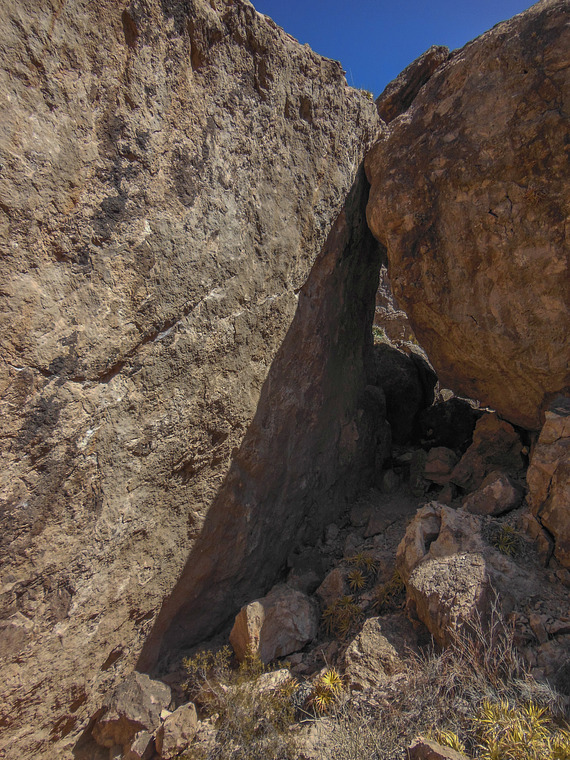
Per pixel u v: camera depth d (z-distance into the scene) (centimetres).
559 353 372
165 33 260
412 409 702
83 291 238
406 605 332
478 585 294
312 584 430
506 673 260
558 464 333
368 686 283
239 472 381
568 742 204
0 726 242
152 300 274
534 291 369
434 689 258
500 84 365
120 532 284
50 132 214
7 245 204
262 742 264
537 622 279
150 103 259
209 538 361
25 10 199
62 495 245
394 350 743
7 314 207
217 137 307
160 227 273
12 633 235
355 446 553
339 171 446
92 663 285
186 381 310
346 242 481
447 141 392
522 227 361
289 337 414
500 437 498
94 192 237
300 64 376
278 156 366
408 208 409
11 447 218
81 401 245
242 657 344
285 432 430
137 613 312
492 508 383
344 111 444
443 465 544
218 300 322
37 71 207
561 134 337
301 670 331
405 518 513
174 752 274
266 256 365
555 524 323
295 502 464
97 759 298
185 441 318
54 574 249
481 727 228
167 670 348
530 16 356
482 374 434
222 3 293
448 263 400
